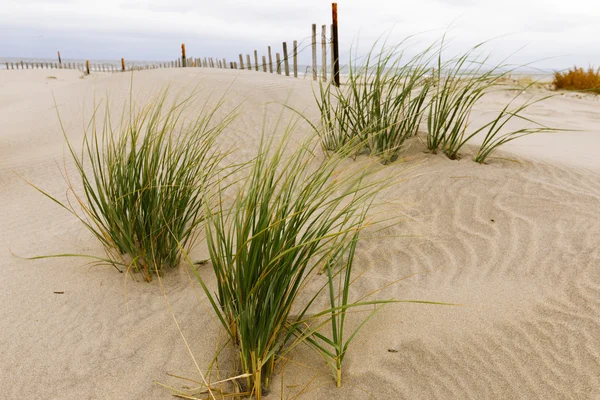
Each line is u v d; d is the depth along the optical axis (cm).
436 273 254
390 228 308
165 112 732
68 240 322
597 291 221
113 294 250
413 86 423
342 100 433
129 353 204
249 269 175
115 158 279
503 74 389
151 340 212
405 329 210
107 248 302
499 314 214
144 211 262
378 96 417
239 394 177
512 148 478
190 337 214
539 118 802
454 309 220
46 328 222
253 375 180
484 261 261
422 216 322
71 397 180
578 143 559
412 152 440
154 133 297
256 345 180
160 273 271
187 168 278
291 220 190
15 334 217
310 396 179
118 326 223
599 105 1046
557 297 222
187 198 273
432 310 221
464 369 187
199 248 297
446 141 429
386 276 254
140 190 253
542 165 395
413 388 179
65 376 191
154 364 197
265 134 572
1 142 746
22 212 388
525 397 172
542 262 252
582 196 326
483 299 226
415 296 232
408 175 386
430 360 192
